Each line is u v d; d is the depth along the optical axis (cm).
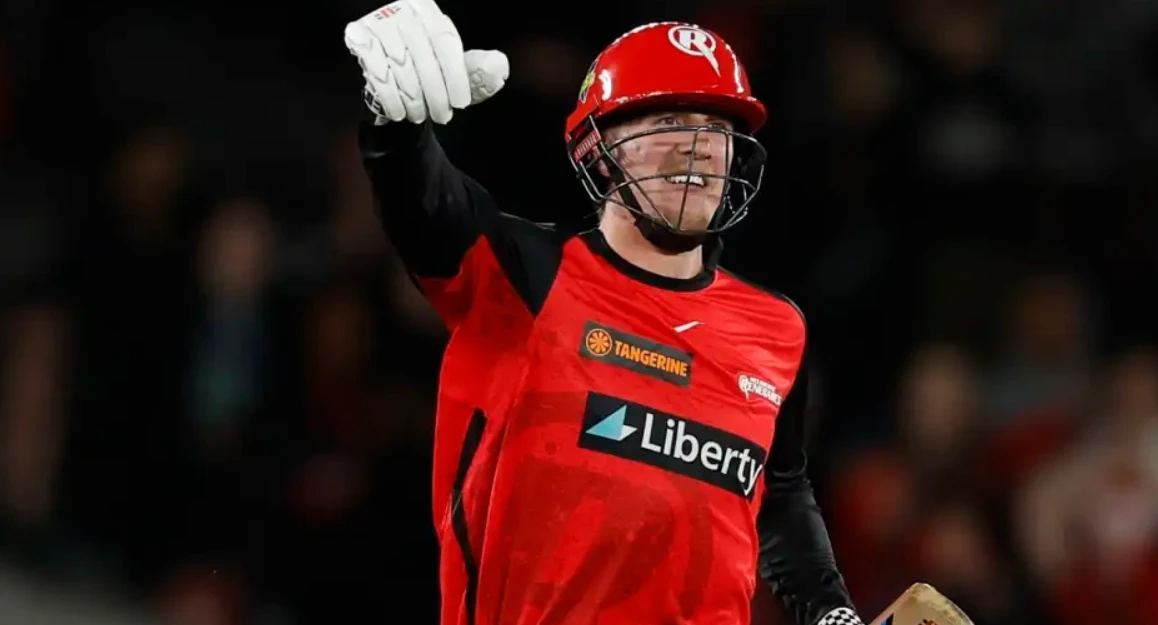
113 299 2716
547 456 1256
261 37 3347
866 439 2975
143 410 2644
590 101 1340
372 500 2652
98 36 3228
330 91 3309
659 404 1280
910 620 1413
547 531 1252
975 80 3453
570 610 1252
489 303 1277
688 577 1270
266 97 3253
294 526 2609
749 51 3309
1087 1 3762
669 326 1301
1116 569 2716
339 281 2811
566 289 1284
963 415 2844
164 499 2594
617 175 1330
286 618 2564
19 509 2480
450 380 1302
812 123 3303
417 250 1251
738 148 1362
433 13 1207
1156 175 3481
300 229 2969
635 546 1253
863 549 2716
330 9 3381
